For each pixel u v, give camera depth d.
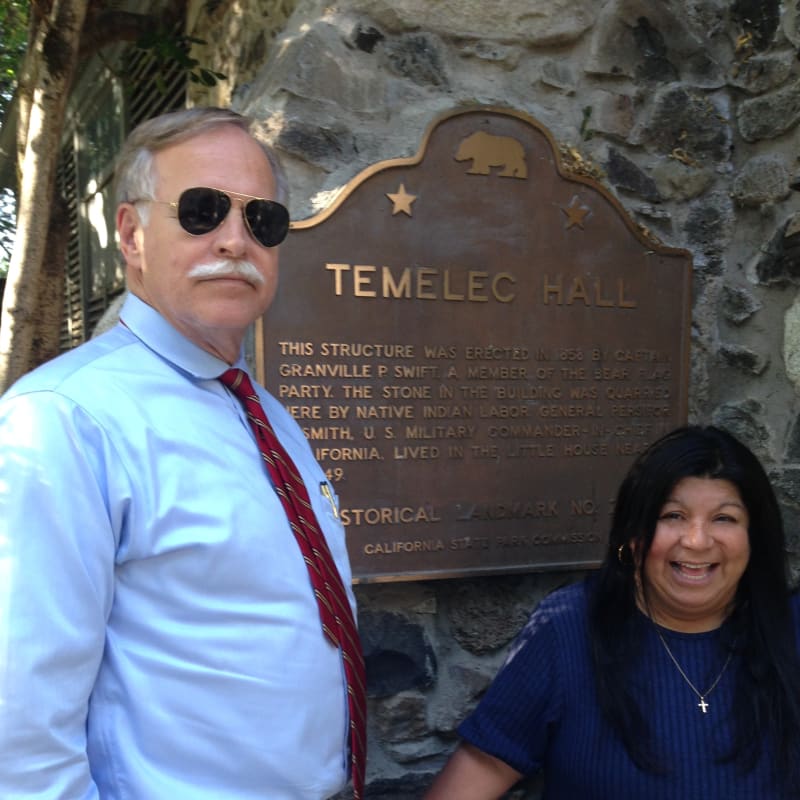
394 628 2.37
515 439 2.37
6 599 1.05
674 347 2.54
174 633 1.18
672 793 1.57
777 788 1.57
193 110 1.40
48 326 3.69
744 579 1.69
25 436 1.10
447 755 2.42
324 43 2.31
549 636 1.74
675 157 2.75
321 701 1.32
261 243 1.40
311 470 1.58
